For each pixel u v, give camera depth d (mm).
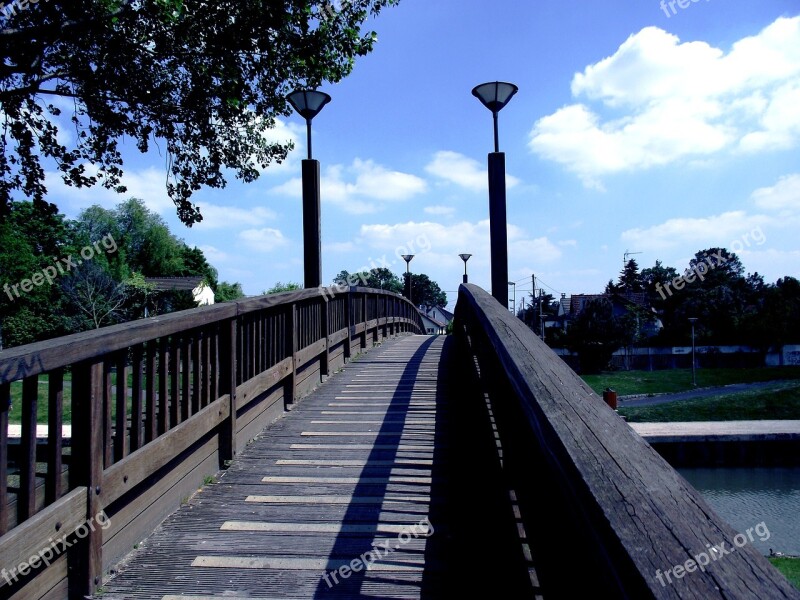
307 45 7949
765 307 37656
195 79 8094
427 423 5039
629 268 69938
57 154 8305
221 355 3990
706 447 12625
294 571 2547
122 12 7152
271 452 4242
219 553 2719
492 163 6660
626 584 728
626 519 803
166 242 54312
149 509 2920
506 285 6602
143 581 2465
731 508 10031
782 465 12469
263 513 3176
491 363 3066
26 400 2035
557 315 57938
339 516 3127
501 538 2332
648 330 42938
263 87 8906
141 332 2715
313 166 7652
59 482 2207
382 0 8539
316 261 7617
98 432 2396
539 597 1624
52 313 27766
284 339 5527
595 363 36031
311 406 5703
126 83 7859
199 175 9523
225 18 7434
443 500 3342
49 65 7695
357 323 9719
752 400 21375
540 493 1462
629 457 988
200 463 3594
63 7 6660
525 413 1400
